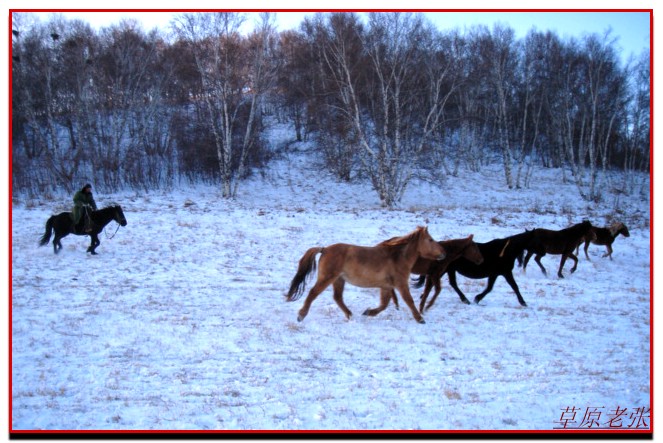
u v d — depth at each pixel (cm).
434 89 3597
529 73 4272
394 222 2355
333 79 3241
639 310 1213
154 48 3897
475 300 1219
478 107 4541
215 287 1295
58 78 3469
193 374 755
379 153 3102
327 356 841
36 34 3569
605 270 1725
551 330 1023
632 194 3978
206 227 2094
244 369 779
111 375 743
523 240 1193
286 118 5347
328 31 3178
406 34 3147
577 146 4872
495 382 756
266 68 3297
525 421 641
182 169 3703
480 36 4112
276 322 1016
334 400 682
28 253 1589
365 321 1037
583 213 3083
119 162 3481
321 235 2034
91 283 1280
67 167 3497
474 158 4438
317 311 1102
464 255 1102
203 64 3150
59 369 759
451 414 650
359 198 3416
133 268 1452
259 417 630
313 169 4022
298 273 1002
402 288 1014
